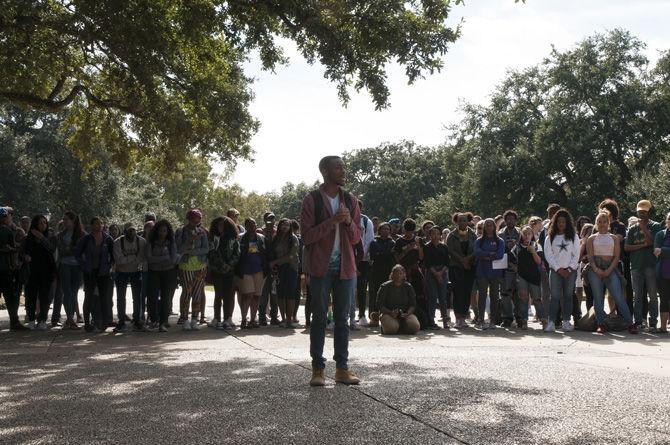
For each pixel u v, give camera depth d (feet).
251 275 41.83
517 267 42.37
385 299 38.91
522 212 161.07
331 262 19.63
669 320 45.44
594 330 39.70
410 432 13.76
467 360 25.18
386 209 297.12
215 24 47.42
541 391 18.07
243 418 15.16
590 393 17.78
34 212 164.66
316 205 20.02
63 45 52.80
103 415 15.78
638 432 13.71
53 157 175.42
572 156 152.15
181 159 67.00
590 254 39.58
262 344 32.07
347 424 14.47
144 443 13.30
